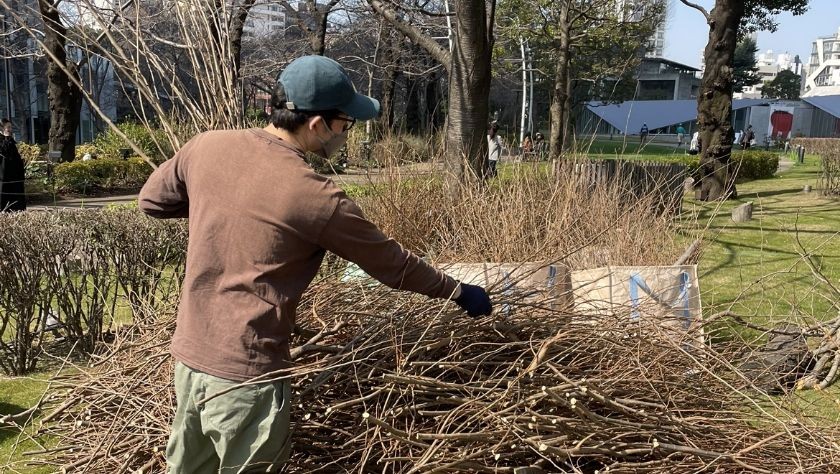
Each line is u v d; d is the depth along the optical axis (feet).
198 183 6.22
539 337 8.43
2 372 15.47
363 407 7.29
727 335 14.23
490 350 8.12
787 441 8.10
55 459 8.29
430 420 7.38
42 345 16.31
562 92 48.52
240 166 6.07
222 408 5.95
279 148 6.16
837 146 49.88
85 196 51.70
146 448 7.25
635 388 8.24
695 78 200.64
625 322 9.13
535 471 6.93
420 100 83.71
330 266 10.66
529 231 15.87
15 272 15.06
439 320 7.86
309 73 6.20
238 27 27.09
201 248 6.10
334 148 6.71
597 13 56.80
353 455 7.16
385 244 6.29
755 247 28.53
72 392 8.29
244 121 10.74
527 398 7.18
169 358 7.90
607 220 16.42
